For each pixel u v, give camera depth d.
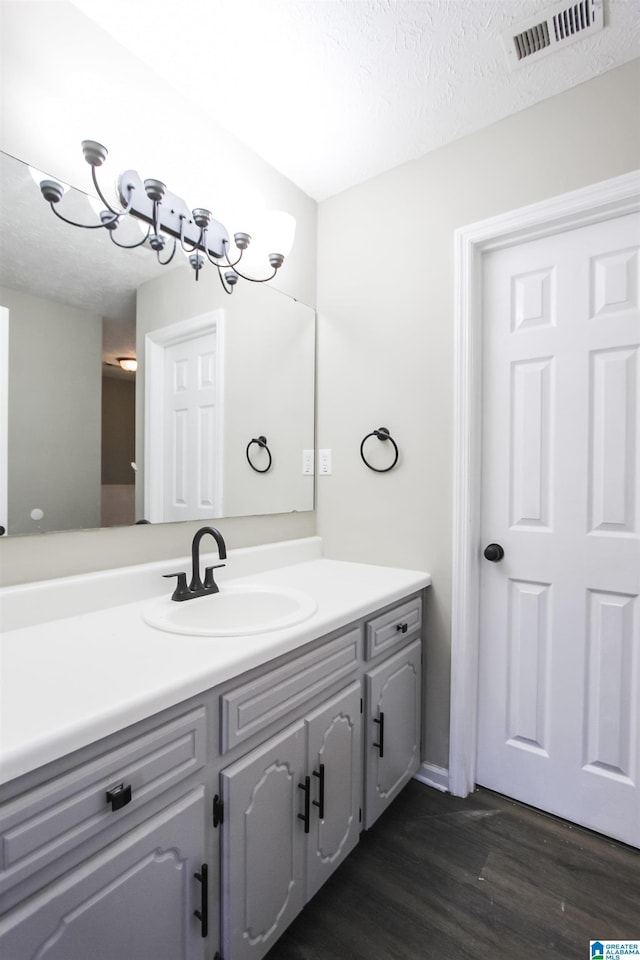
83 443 1.27
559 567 1.54
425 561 1.75
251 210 1.60
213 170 1.58
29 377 1.17
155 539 1.44
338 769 1.25
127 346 1.36
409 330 1.79
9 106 1.11
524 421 1.60
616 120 1.38
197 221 1.42
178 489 1.51
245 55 1.34
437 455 1.71
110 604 1.27
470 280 1.63
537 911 1.21
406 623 1.59
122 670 0.86
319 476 2.05
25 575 1.16
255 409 1.77
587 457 1.49
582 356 1.50
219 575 1.59
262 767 1.00
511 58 1.34
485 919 1.19
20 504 1.15
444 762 1.70
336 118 1.58
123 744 0.75
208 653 0.95
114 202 1.32
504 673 1.65
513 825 1.51
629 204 1.38
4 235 1.12
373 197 1.89
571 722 1.52
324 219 2.05
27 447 1.16
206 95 1.49
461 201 1.66
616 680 1.45
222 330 1.64
